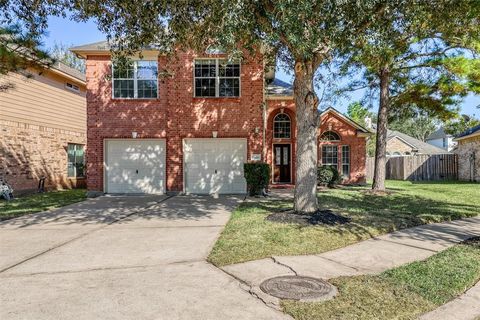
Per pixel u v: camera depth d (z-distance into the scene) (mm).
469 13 7559
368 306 3344
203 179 13695
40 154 15773
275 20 6121
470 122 15336
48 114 16359
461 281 3963
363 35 6848
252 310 3283
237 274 4270
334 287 3814
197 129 13477
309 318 3115
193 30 7738
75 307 3359
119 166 13641
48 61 9758
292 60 9742
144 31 7863
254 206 9875
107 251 5363
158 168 13672
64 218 8352
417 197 12133
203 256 5059
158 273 4324
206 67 13453
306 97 7918
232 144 13727
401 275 4164
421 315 3197
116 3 7266
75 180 18609
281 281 4020
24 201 11898
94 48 13070
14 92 14141
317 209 8141
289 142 18047
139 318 3133
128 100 13422
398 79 13633
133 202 11250
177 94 13453
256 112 13438
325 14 6309
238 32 6230
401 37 9172
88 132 13414
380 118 13766
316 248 5418
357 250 5371
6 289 3838
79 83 18766
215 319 3115
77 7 7434
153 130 13461
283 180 18547
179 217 8391
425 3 6746
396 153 35750
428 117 14859
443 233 6559
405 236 6316
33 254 5242
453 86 12203
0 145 13414
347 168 18953
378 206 9797
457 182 20531
